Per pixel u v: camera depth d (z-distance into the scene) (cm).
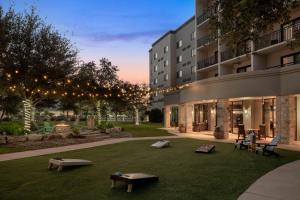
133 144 2009
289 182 923
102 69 3862
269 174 1034
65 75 2472
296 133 2228
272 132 2591
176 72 5450
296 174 1034
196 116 3922
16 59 2238
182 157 1416
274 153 1441
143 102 4978
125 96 4209
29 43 2266
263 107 2755
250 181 940
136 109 4984
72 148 1836
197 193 819
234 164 1221
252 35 829
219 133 2420
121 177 875
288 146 1894
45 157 1480
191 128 3241
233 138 2480
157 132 3195
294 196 780
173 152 1591
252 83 2236
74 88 2716
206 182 933
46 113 6569
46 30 2364
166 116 4178
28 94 2402
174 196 796
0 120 4019
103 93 3662
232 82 2381
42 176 1066
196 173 1059
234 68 3375
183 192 830
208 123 3531
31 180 1012
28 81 2291
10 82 2298
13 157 1481
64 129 2734
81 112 5584
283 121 2047
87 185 938
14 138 1991
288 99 2023
